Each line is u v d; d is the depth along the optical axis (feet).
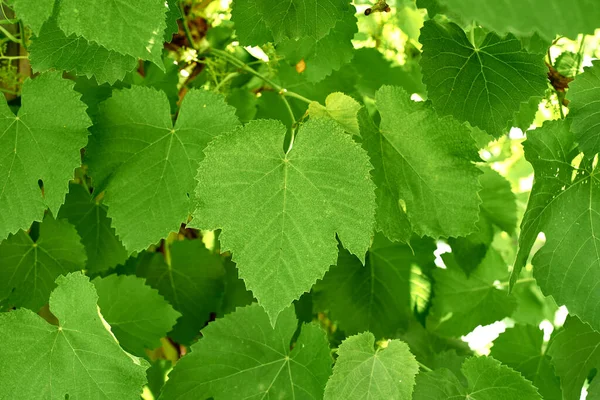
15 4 1.92
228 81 2.86
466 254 2.81
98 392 2.13
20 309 2.13
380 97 2.23
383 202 2.24
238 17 2.30
